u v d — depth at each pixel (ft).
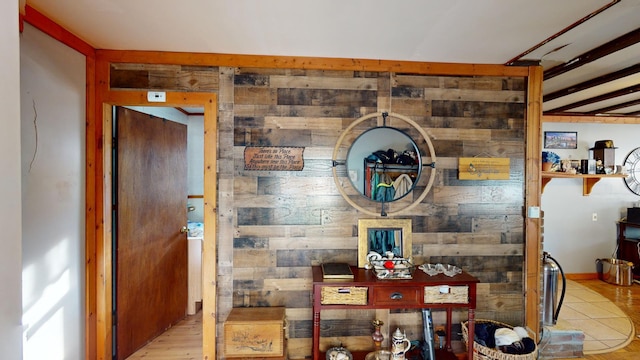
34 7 5.71
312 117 8.06
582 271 14.96
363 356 7.85
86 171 7.34
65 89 6.68
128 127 8.32
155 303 9.32
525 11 5.76
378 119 8.20
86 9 5.79
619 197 15.12
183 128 10.68
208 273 7.80
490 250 8.42
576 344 8.55
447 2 5.48
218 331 7.91
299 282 8.04
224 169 7.94
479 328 7.72
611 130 14.97
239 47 7.45
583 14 5.84
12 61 1.41
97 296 7.56
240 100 7.94
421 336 8.19
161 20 6.20
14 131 1.42
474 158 8.34
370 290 6.88
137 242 8.64
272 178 8.02
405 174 8.23
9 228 1.40
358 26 6.37
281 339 7.07
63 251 6.62
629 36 6.66
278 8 5.72
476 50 7.51
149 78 7.77
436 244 8.32
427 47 7.36
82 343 7.22
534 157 8.37
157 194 9.42
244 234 7.97
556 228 14.98
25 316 5.70
